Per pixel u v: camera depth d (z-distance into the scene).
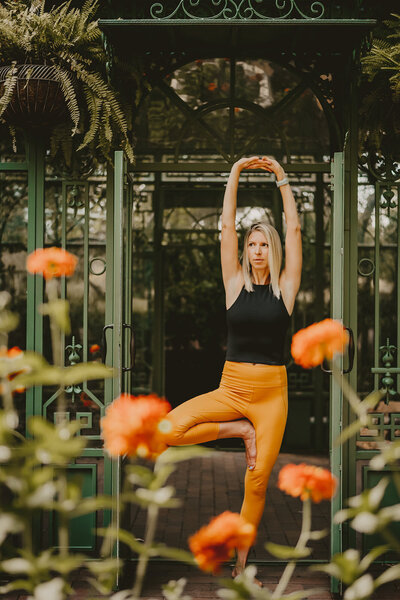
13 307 6.70
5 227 6.71
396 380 3.70
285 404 3.30
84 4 3.58
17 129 3.78
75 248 6.20
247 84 6.65
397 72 3.53
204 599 3.20
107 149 3.57
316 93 3.88
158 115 6.80
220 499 5.26
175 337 7.75
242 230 7.27
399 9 3.75
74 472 3.62
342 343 1.86
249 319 3.26
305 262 7.24
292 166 3.79
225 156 3.87
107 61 3.38
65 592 1.71
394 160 3.72
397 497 3.59
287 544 4.08
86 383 3.64
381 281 6.48
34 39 3.36
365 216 5.92
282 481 1.73
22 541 3.59
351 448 3.61
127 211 3.79
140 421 1.61
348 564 1.55
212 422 3.31
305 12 3.69
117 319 3.38
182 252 7.66
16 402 4.95
